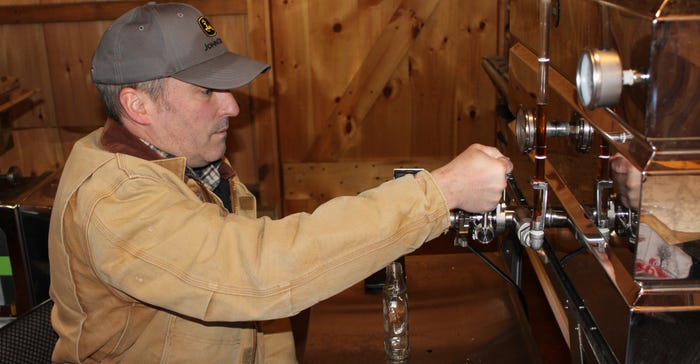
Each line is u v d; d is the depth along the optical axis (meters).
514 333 1.39
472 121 3.37
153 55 1.16
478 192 1.04
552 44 1.10
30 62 3.30
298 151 3.45
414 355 1.34
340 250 0.99
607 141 0.87
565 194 1.05
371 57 3.29
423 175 1.03
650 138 0.75
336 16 3.23
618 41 0.81
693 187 0.76
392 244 1.00
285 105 3.38
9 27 3.25
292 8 3.22
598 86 0.77
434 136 3.41
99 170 1.11
